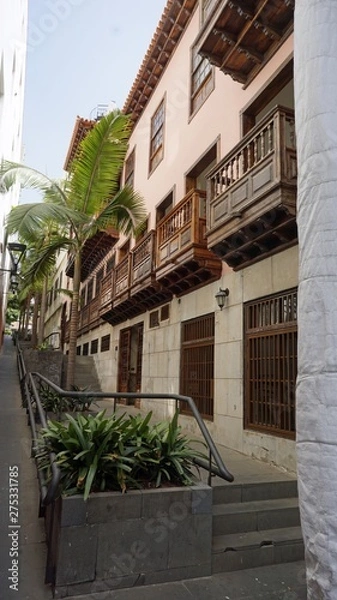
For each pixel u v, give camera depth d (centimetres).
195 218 762
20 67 1158
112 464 317
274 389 573
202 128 884
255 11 616
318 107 231
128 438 350
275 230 549
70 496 294
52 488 283
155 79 1210
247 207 567
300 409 216
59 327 2505
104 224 944
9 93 866
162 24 1055
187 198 800
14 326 3803
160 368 1001
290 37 620
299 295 231
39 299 2336
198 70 945
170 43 1084
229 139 762
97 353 1711
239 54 686
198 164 890
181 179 973
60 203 899
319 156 227
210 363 764
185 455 358
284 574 341
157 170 1151
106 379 1504
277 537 376
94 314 1747
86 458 315
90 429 335
